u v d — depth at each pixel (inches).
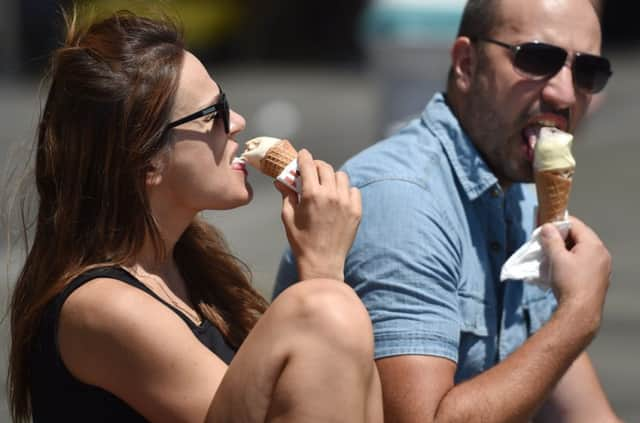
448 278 403.5
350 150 1925.4
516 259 398.9
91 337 316.8
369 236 401.7
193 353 315.0
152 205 344.8
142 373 313.4
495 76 427.5
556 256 391.5
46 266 339.0
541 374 378.0
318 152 1904.5
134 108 334.6
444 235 407.5
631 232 1344.7
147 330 313.0
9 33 2935.5
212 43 3144.7
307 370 297.7
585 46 427.5
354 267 402.0
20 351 335.9
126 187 337.7
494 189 423.5
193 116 339.3
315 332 299.7
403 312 391.9
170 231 352.8
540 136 411.5
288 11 3393.2
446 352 390.9
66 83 339.3
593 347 957.8
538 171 410.3
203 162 342.0
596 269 391.5
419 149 424.8
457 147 428.1
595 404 450.3
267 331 304.0
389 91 1019.3
